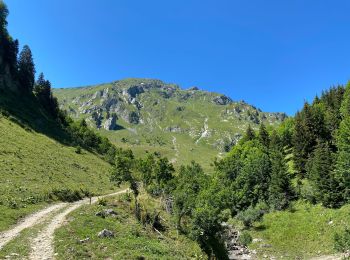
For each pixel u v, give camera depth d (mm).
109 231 36312
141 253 31453
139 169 94938
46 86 174000
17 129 107938
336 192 66875
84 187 79625
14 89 147500
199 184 96562
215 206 59156
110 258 28750
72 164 101875
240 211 81625
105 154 153625
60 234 34219
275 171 82688
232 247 62406
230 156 123375
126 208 56656
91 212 48062
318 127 93062
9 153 80312
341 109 98750
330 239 57125
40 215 45656
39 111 149750
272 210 75625
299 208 72188
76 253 28328
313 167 76188
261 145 115500
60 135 138750
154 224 52469
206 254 49125
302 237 61562
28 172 72188
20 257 26750
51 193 62250
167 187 87875
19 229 36812
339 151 75188
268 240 64312
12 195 52000
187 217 62688
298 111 127625
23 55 163750
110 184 98812
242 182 90500
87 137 160500
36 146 99938
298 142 92250
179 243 48844
